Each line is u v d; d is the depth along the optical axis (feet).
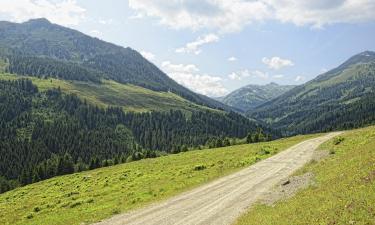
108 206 115.75
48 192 228.43
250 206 91.15
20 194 262.06
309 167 134.51
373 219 52.26
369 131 201.67
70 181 265.54
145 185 157.89
